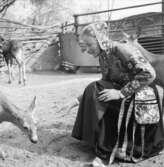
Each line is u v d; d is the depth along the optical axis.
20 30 18.58
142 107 3.81
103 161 3.90
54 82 11.38
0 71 14.12
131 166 3.83
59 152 4.28
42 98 7.83
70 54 15.93
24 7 19.97
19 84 11.45
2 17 18.72
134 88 3.66
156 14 13.30
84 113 3.87
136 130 3.93
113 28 14.60
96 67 15.60
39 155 4.21
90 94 3.81
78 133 4.00
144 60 3.69
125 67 3.78
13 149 4.41
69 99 7.50
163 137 4.06
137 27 13.73
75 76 13.73
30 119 4.04
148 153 4.01
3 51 12.05
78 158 4.08
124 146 3.84
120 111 3.78
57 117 5.85
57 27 17.95
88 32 3.79
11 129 5.25
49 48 17.17
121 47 3.74
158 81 4.67
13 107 4.08
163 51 12.45
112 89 3.74
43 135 4.88
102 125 3.80
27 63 16.50
